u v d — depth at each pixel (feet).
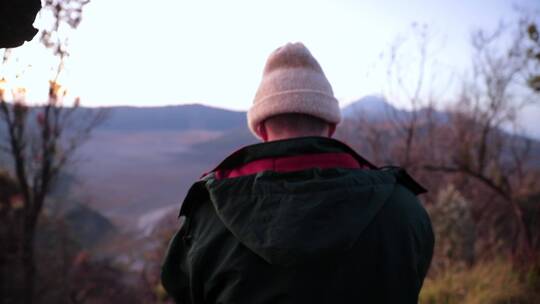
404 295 2.84
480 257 17.75
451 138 28.58
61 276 31.01
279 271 2.78
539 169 27.17
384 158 29.68
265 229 2.70
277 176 2.84
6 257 19.60
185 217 3.36
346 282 2.76
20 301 19.15
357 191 2.82
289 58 3.37
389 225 2.91
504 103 28.68
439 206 18.31
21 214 20.35
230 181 2.93
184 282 3.29
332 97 3.41
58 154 17.75
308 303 2.72
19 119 15.64
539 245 15.87
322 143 3.05
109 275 40.50
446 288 12.96
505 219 23.47
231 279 2.87
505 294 11.50
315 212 2.69
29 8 2.37
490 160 26.66
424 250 3.15
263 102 3.32
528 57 13.57
